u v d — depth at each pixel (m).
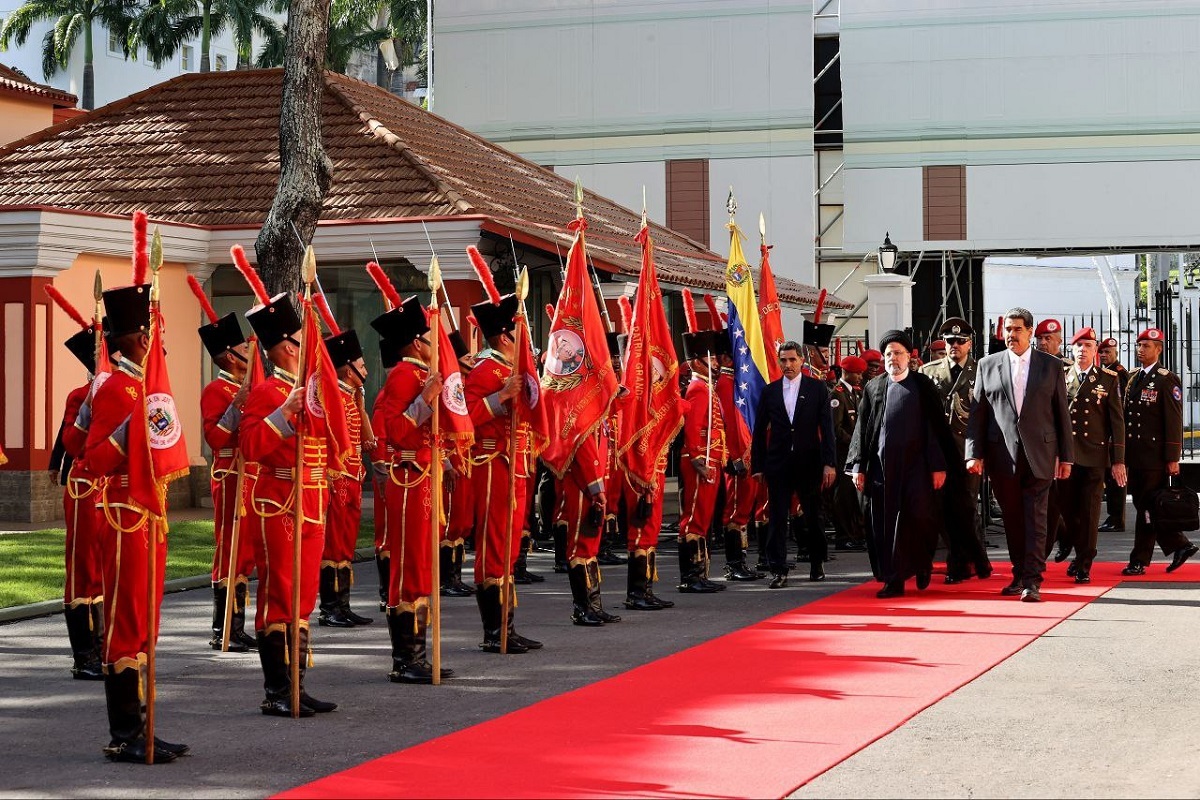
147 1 59.28
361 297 22.61
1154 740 7.84
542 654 10.73
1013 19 41.72
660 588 14.63
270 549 8.74
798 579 15.38
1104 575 15.23
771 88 42.66
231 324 11.30
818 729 8.11
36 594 13.71
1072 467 14.45
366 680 9.85
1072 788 6.88
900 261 43.34
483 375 10.90
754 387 15.76
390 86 62.34
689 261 29.81
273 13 61.94
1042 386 13.33
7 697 9.44
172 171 23.86
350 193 22.17
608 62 43.50
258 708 8.95
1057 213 41.72
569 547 12.25
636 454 12.96
